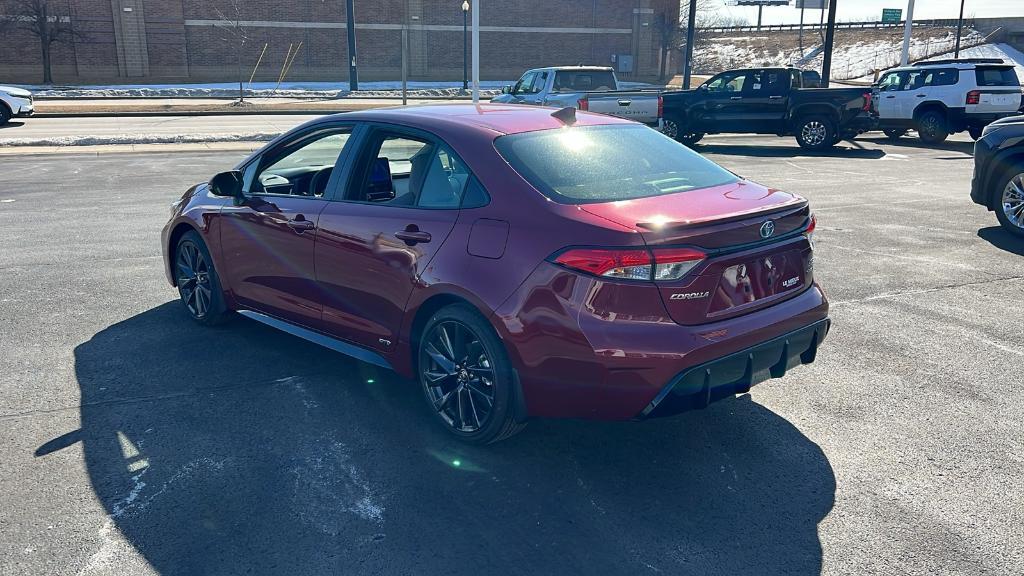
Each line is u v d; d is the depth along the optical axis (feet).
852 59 245.65
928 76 64.85
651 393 10.64
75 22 162.30
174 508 10.75
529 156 12.23
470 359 12.20
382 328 13.57
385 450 12.47
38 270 23.29
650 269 10.43
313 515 10.62
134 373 15.48
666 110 65.10
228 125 74.79
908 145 64.54
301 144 15.70
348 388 14.88
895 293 21.11
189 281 18.42
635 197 11.64
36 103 102.47
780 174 45.78
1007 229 27.96
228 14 173.47
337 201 14.29
